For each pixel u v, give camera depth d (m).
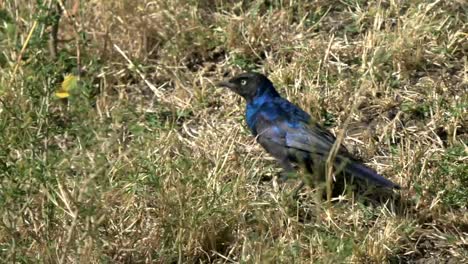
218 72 13.64
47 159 10.01
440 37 13.67
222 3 14.55
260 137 11.87
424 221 11.05
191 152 11.94
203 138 12.24
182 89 13.23
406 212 11.09
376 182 11.09
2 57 12.77
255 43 13.91
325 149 11.38
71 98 9.82
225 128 12.58
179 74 13.54
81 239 9.73
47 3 12.96
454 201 11.14
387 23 14.04
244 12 14.36
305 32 14.07
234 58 13.77
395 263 10.55
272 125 11.77
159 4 14.09
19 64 11.63
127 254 10.34
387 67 13.34
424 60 13.41
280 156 11.72
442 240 10.80
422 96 12.88
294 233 10.69
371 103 12.85
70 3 13.80
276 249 10.02
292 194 11.21
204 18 14.38
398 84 13.14
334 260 9.88
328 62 13.45
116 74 13.45
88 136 9.70
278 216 10.83
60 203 10.06
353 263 10.22
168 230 10.38
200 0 14.57
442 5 14.24
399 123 12.53
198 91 13.14
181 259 10.32
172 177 10.77
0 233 10.12
